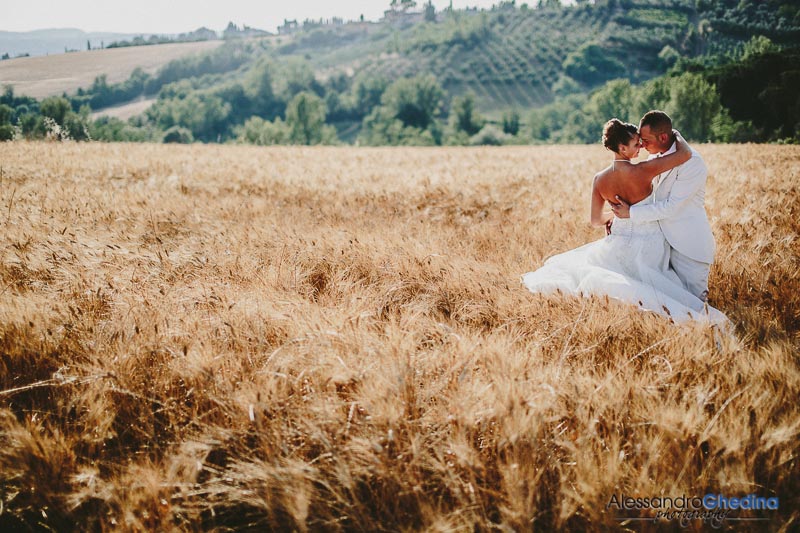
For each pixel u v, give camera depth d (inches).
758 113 2878.9
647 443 85.8
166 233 226.7
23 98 6978.4
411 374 99.7
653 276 161.0
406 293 161.8
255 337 120.5
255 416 93.6
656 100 3348.9
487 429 94.0
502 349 109.4
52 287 147.6
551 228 251.0
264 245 200.8
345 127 7327.8
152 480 83.9
